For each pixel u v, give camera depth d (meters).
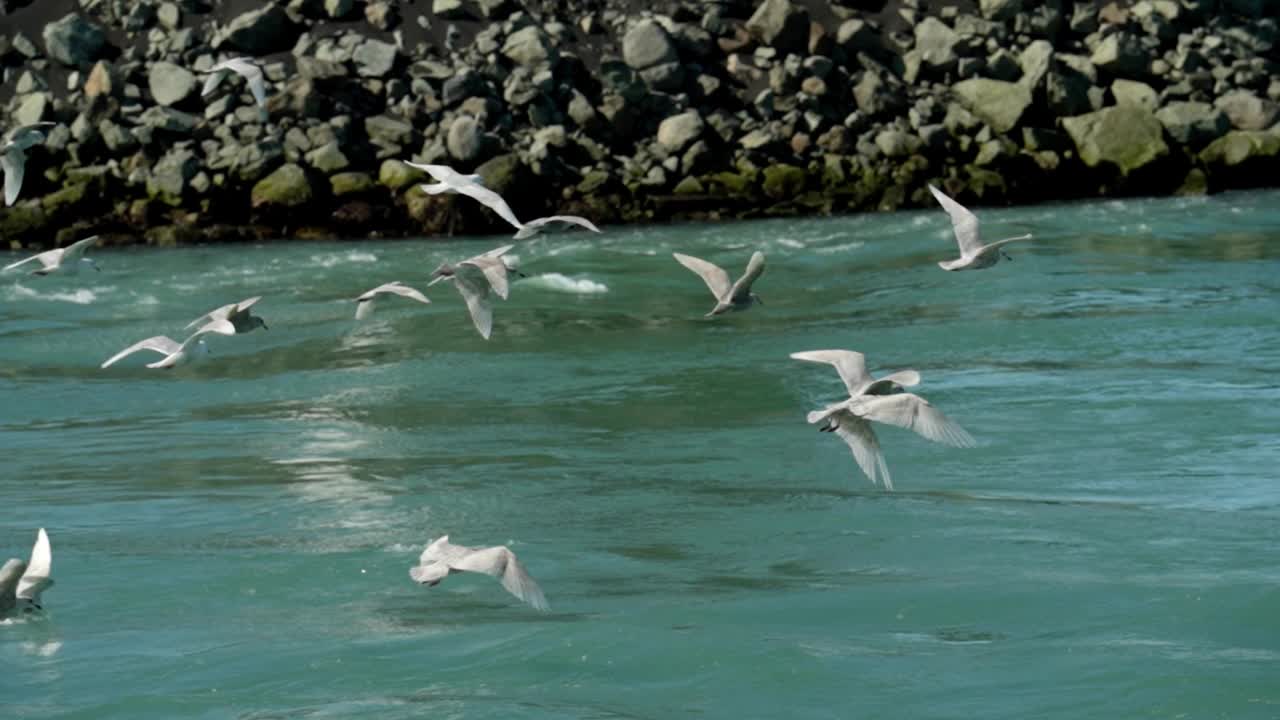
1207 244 32.59
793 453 18.66
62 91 39.50
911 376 9.16
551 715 11.45
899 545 15.12
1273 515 15.67
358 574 14.59
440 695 11.84
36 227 36.56
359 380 22.89
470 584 14.29
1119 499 16.38
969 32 44.16
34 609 11.49
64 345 25.58
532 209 38.78
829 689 11.83
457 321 26.61
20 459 19.06
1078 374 21.86
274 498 17.16
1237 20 46.44
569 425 20.22
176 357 12.73
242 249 35.78
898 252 32.94
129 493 17.44
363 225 37.47
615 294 28.86
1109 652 12.34
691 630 12.93
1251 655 12.22
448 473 18.08
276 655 12.62
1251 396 20.36
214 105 38.81
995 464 17.83
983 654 12.39
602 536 15.66
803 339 24.89
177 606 13.83
